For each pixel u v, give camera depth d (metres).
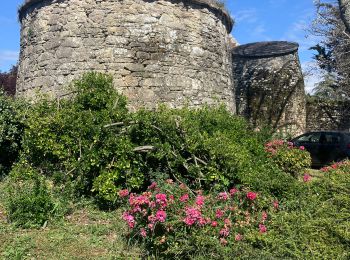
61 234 4.97
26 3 10.16
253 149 7.35
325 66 18.11
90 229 5.14
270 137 8.72
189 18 9.90
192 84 9.72
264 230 4.07
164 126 6.24
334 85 18.61
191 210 4.07
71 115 6.55
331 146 12.63
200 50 10.02
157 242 4.13
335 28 14.62
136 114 6.50
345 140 12.48
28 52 10.14
